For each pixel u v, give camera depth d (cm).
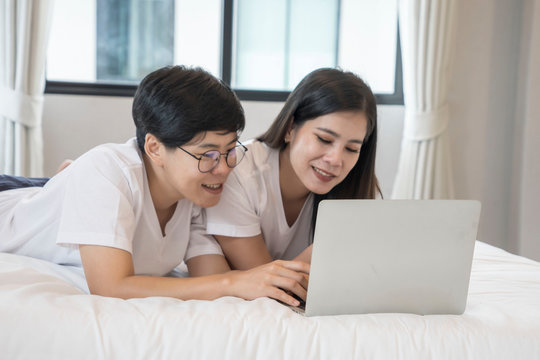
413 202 97
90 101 306
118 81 348
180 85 112
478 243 180
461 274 103
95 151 121
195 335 86
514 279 134
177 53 350
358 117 128
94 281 110
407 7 306
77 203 114
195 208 141
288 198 150
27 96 280
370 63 346
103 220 111
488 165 338
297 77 345
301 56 344
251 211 143
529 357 93
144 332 85
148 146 118
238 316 90
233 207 139
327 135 128
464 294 105
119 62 348
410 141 317
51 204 130
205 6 346
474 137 336
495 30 331
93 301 91
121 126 310
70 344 83
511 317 101
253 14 339
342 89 128
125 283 107
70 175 120
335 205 94
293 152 135
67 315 86
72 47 342
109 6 344
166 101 111
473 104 334
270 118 326
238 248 142
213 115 110
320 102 128
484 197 340
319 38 344
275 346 87
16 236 137
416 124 314
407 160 318
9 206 144
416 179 317
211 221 140
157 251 133
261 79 344
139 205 121
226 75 332
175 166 115
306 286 113
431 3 303
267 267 111
